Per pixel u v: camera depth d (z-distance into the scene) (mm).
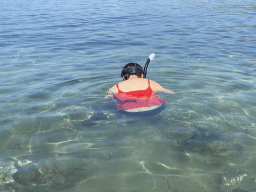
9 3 19266
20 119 2490
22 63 4996
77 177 1645
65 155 1891
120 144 2031
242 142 2039
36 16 12297
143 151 1930
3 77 4039
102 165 1767
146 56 5625
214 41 7152
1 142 2084
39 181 1609
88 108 2740
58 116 2549
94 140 2098
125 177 1639
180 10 14688
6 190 1526
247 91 3232
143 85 2881
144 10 14867
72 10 14977
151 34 8273
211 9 15039
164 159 1829
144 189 1531
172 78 3879
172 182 1588
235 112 2596
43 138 2143
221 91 3238
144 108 2615
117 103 2773
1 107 2793
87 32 8648
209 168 1725
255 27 9148
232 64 4758
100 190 1526
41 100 3004
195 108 2695
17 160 1835
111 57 5574
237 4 18000
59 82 3742
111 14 13211
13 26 9555
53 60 5277
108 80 3822
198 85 3504
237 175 1644
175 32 8570
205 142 2041
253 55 5473
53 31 8766
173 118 2465
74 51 6180
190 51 6031
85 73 4262
